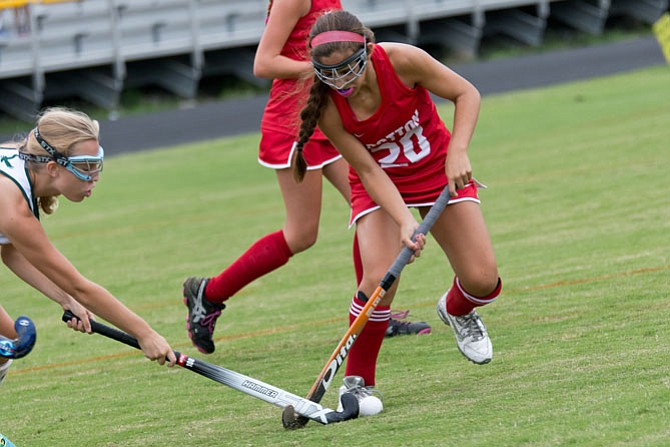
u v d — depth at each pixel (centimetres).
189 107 8175
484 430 1239
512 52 9394
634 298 1947
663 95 5684
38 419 1636
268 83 8819
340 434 1317
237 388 1408
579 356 1584
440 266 2609
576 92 6475
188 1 8531
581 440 1147
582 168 3772
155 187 4894
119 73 8181
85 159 1302
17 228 1305
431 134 1568
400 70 1494
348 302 2348
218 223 3775
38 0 7900
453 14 9319
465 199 1542
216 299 1975
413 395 1516
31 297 2898
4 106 8094
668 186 3178
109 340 2286
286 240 1980
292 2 1906
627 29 10150
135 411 1625
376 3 9188
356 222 1565
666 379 1349
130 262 3212
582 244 2564
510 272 2370
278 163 1977
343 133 1509
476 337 1606
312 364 1833
